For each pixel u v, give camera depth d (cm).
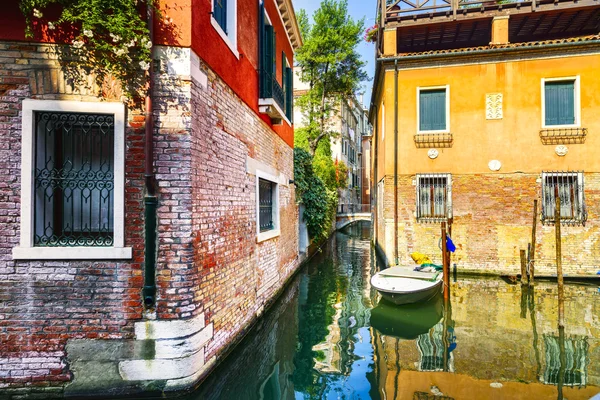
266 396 417
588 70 972
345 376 467
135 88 379
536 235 995
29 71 367
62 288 368
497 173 1012
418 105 1058
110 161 391
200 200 409
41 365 364
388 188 1075
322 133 2048
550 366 494
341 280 1030
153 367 370
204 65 429
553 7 988
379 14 1163
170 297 375
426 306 770
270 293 726
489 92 1016
